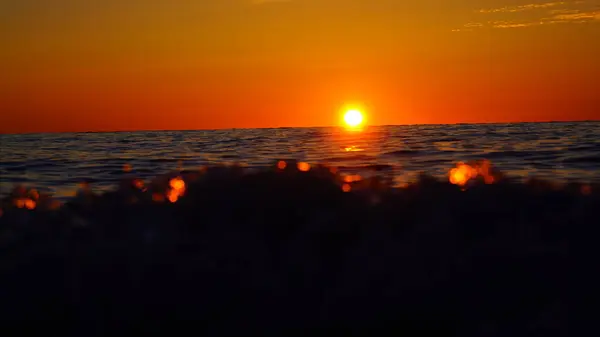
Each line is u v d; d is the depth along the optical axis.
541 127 53.75
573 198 4.09
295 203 3.99
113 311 3.07
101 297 3.17
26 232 3.96
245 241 3.62
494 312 2.90
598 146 23.42
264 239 3.65
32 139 50.22
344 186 4.38
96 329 2.97
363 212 3.87
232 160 21.05
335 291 3.12
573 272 3.12
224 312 3.04
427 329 2.85
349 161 18.80
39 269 3.43
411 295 3.05
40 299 3.17
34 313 3.07
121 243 3.66
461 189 4.35
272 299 3.09
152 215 4.05
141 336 2.92
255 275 3.28
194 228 3.86
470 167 5.21
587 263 3.19
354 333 2.86
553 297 2.95
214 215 3.94
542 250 3.33
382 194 4.27
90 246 3.67
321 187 4.21
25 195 5.21
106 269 3.39
